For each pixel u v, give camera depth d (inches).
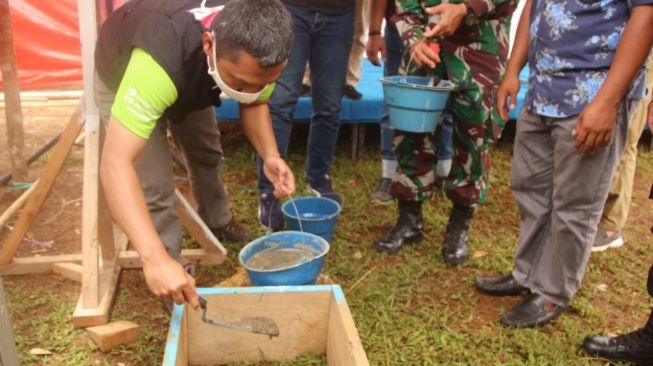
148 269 61.8
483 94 106.4
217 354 82.9
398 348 90.9
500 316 100.1
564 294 93.8
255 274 81.0
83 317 90.7
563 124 83.6
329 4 119.1
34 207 105.0
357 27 165.5
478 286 108.0
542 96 85.7
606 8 77.0
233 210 139.1
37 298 100.1
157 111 67.7
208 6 74.0
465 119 109.0
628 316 103.0
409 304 103.0
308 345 85.1
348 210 141.9
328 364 84.0
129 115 64.8
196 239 113.4
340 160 177.8
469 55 105.7
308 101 171.0
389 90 102.9
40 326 92.4
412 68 113.0
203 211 119.4
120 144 64.2
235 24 60.9
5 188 147.3
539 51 86.0
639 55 73.0
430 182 119.9
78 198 144.9
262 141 88.7
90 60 90.7
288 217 108.0
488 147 113.0
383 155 150.6
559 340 93.2
